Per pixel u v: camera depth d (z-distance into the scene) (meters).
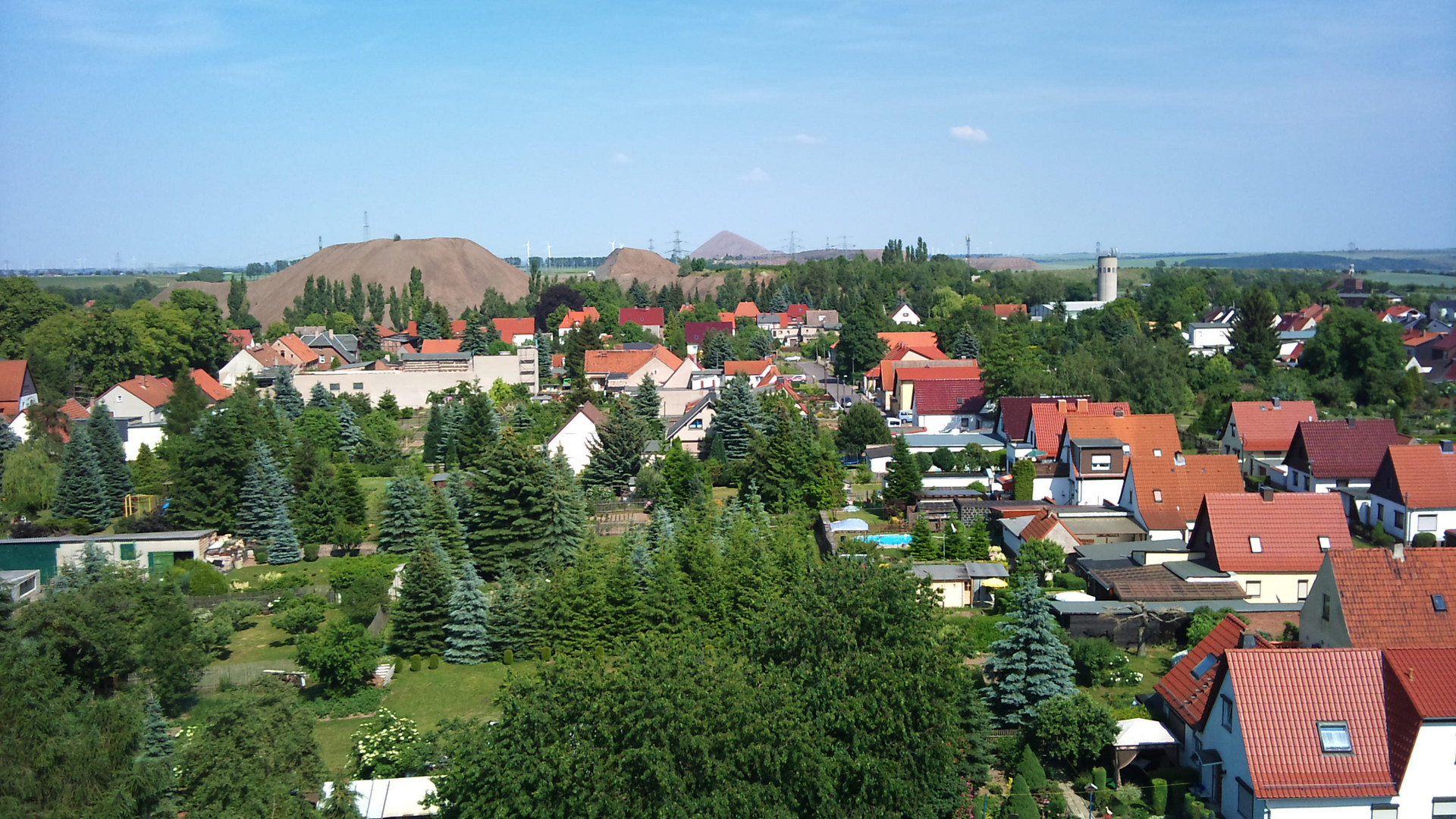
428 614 58.16
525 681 35.69
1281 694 35.78
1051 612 55.22
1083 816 38.31
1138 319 188.62
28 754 31.20
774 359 184.75
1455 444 74.00
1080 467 80.06
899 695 34.94
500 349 166.00
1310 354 133.50
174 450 92.75
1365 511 74.44
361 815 35.91
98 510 80.06
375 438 107.38
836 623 37.56
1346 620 42.97
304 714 35.81
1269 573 58.47
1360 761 34.62
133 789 32.12
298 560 75.44
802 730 33.25
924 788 35.50
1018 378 109.38
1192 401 123.56
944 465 94.19
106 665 45.72
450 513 72.19
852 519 76.25
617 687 33.09
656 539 67.12
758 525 68.69
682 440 105.06
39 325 133.25
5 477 82.69
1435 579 43.72
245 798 32.91
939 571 62.41
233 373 144.38
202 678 53.03
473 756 33.03
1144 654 53.72
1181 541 66.06
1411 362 135.12
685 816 29.67
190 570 68.75
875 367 143.12
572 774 31.28
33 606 45.28
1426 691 35.06
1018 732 43.88
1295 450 82.50
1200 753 39.09
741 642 41.41
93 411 88.19
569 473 81.81
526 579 65.19
